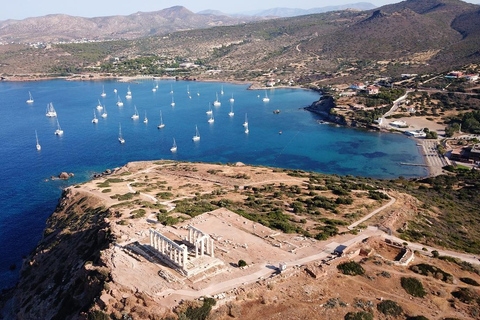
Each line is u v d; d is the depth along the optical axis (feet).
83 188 375.25
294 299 166.20
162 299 161.48
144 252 202.59
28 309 220.23
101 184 387.75
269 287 171.63
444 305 170.40
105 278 180.75
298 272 186.09
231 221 258.37
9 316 233.35
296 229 245.04
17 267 318.86
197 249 193.16
